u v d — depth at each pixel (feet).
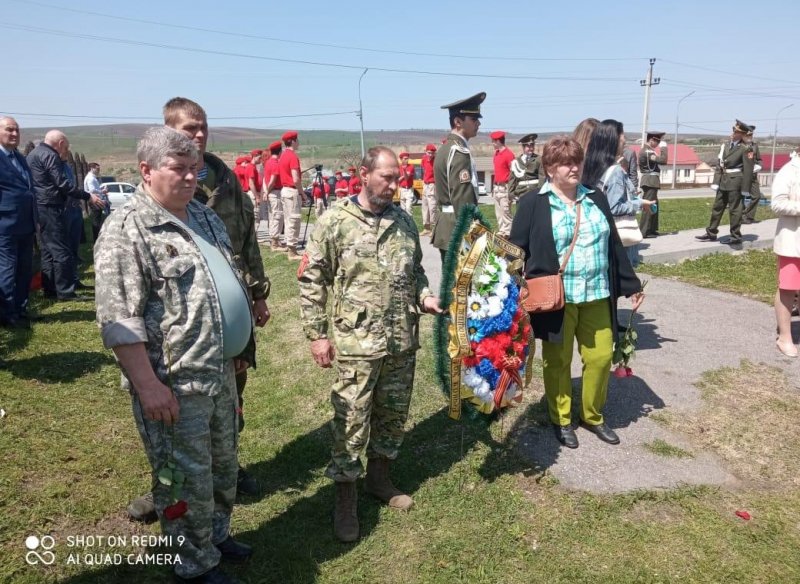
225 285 9.31
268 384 18.98
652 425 15.06
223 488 10.18
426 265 33.09
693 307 24.27
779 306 19.27
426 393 16.87
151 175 8.66
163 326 8.70
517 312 12.37
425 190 46.06
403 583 10.40
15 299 22.52
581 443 14.21
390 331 11.38
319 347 11.55
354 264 11.18
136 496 12.46
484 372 12.24
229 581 9.71
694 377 17.70
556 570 10.61
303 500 12.75
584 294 13.29
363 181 11.28
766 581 10.36
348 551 11.17
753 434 14.73
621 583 10.30
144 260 8.52
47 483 12.46
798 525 11.75
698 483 12.87
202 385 8.86
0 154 21.06
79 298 28.50
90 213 48.37
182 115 10.52
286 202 35.73
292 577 10.50
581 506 12.13
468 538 11.38
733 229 34.68
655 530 11.54
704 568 10.62
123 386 9.37
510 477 13.06
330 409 16.69
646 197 38.78
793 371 18.11
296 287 29.35
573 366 18.74
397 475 13.33
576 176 13.01
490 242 12.37
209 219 9.82
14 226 21.40
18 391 16.49
